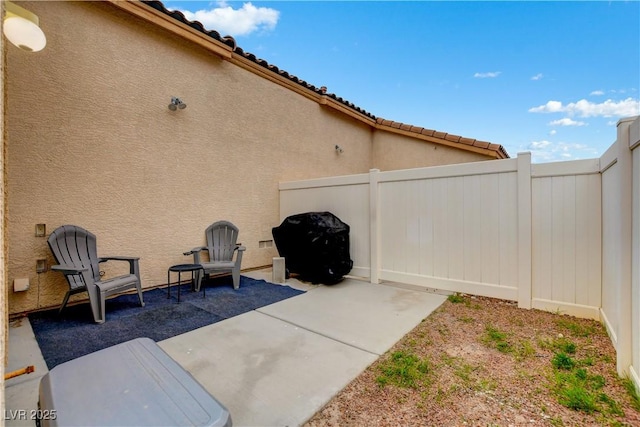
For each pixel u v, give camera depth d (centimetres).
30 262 370
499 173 421
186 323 346
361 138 952
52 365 254
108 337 309
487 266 433
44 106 377
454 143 816
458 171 454
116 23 438
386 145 971
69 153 397
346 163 892
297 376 239
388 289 491
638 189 215
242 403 205
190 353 276
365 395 215
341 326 340
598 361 258
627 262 229
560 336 309
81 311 384
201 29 512
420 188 491
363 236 557
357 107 885
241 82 610
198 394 132
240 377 237
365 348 286
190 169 528
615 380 229
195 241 535
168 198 499
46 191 380
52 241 364
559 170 376
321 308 400
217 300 432
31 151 369
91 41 414
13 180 357
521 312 382
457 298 431
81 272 339
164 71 492
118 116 441
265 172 659
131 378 142
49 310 384
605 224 327
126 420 114
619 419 188
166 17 470
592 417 191
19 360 262
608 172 311
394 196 519
